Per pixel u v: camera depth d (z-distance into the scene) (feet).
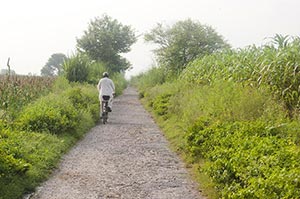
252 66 41.73
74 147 35.53
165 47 126.00
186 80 68.13
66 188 23.50
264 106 31.73
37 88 60.18
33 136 32.22
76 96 56.65
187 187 24.00
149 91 97.09
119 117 62.28
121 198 21.93
